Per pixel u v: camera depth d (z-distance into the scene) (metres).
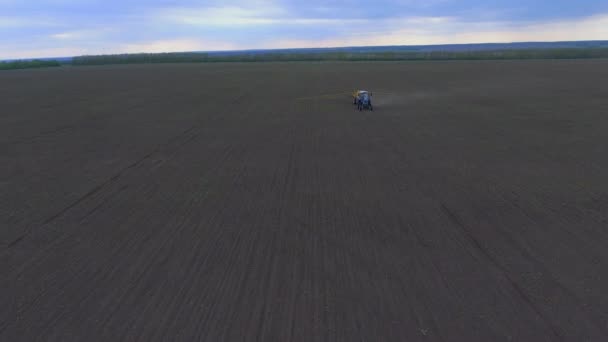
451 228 9.48
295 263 7.96
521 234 9.15
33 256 8.45
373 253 8.33
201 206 11.04
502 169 14.07
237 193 12.02
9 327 6.21
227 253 8.41
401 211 10.48
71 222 10.12
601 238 8.91
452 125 22.36
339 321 6.20
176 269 7.82
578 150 16.55
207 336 5.89
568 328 6.02
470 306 6.56
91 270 7.86
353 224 9.73
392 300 6.73
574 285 7.14
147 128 22.59
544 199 11.24
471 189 12.07
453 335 5.88
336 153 16.53
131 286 7.27
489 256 8.18
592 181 12.73
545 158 15.41
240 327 6.08
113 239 9.15
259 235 9.23
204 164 15.20
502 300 6.71
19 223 10.11
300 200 11.36
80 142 19.27
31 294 7.10
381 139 19.05
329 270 7.69
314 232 9.32
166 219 10.21
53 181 13.44
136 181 13.30
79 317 6.43
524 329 6.00
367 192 11.91
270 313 6.41
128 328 6.13
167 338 5.88
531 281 7.27
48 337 5.97
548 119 23.80
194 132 21.30
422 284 7.20
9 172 14.54
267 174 13.84
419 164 14.73
